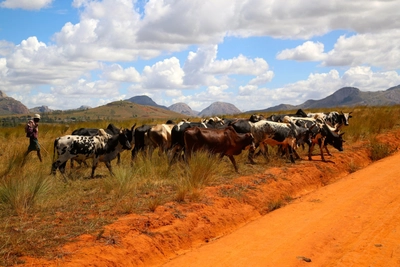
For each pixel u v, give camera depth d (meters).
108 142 12.47
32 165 12.95
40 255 6.33
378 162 15.30
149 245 7.34
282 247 7.47
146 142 14.68
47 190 9.44
